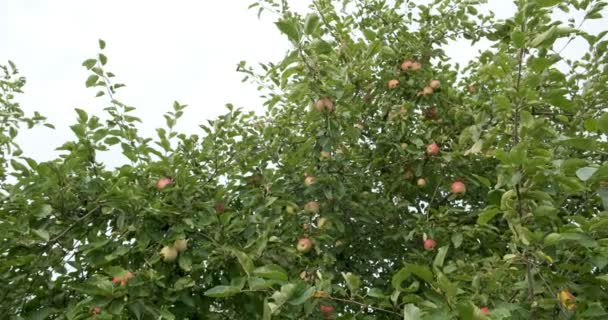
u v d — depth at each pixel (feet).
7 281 12.41
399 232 18.83
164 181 13.79
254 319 13.07
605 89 15.40
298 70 15.05
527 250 9.43
